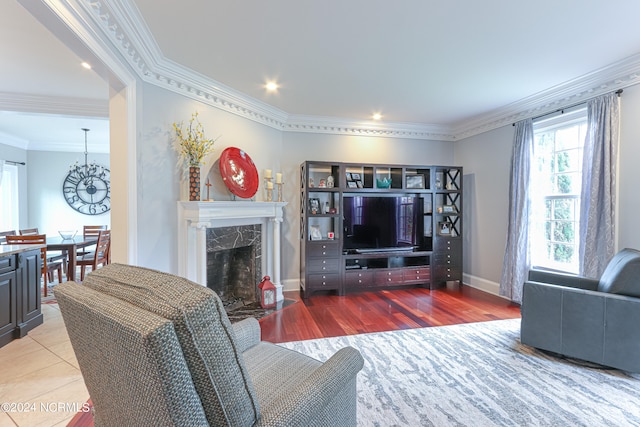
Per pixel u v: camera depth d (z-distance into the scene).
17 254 2.80
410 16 2.12
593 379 2.13
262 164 4.06
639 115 2.78
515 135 3.91
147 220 2.69
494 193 4.33
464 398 1.92
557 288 2.43
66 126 4.93
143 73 2.62
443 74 3.06
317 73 3.03
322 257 4.15
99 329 0.83
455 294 4.28
